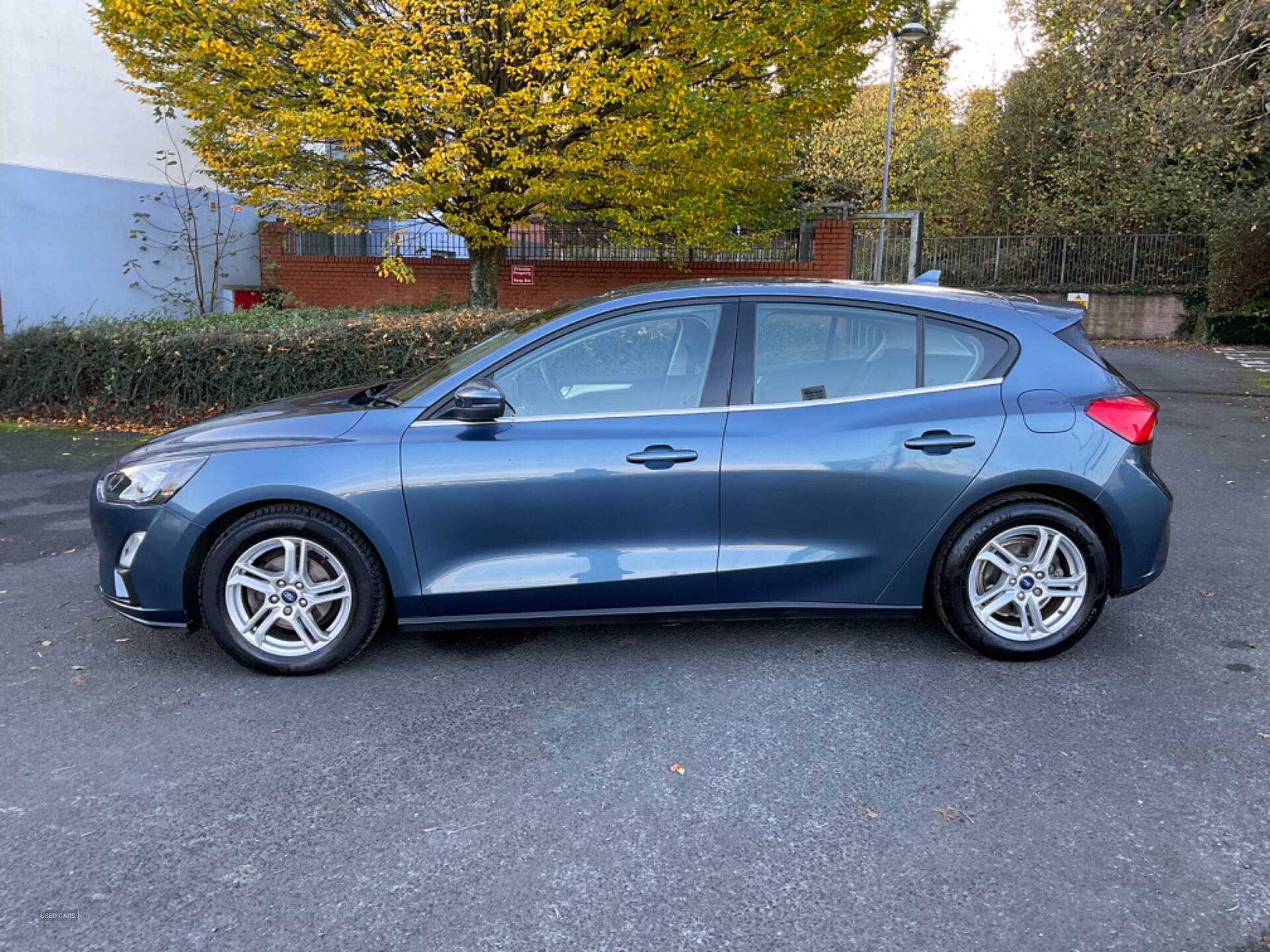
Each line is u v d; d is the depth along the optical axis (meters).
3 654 3.94
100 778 2.92
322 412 3.83
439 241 17.83
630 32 10.74
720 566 3.65
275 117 10.20
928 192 26.88
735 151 11.92
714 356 3.71
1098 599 3.73
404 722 3.30
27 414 9.75
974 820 2.66
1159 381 13.83
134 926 2.23
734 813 2.71
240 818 2.70
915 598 3.76
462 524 3.59
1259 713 3.33
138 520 3.55
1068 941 2.16
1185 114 10.62
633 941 2.18
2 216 12.67
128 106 14.52
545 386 3.70
